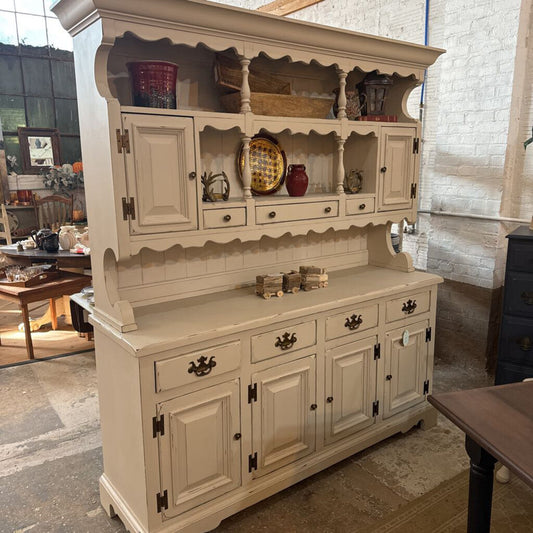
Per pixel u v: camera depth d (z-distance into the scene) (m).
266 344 1.95
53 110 6.42
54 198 5.35
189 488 1.83
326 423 2.24
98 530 1.95
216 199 2.04
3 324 4.40
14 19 6.02
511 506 2.10
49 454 2.45
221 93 2.13
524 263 2.63
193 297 2.22
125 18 1.59
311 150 2.55
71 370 3.41
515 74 2.86
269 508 2.07
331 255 2.73
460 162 3.19
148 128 1.69
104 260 1.81
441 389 3.07
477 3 2.95
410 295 2.48
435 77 3.37
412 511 2.05
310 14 4.23
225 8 1.75
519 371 2.75
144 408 1.66
